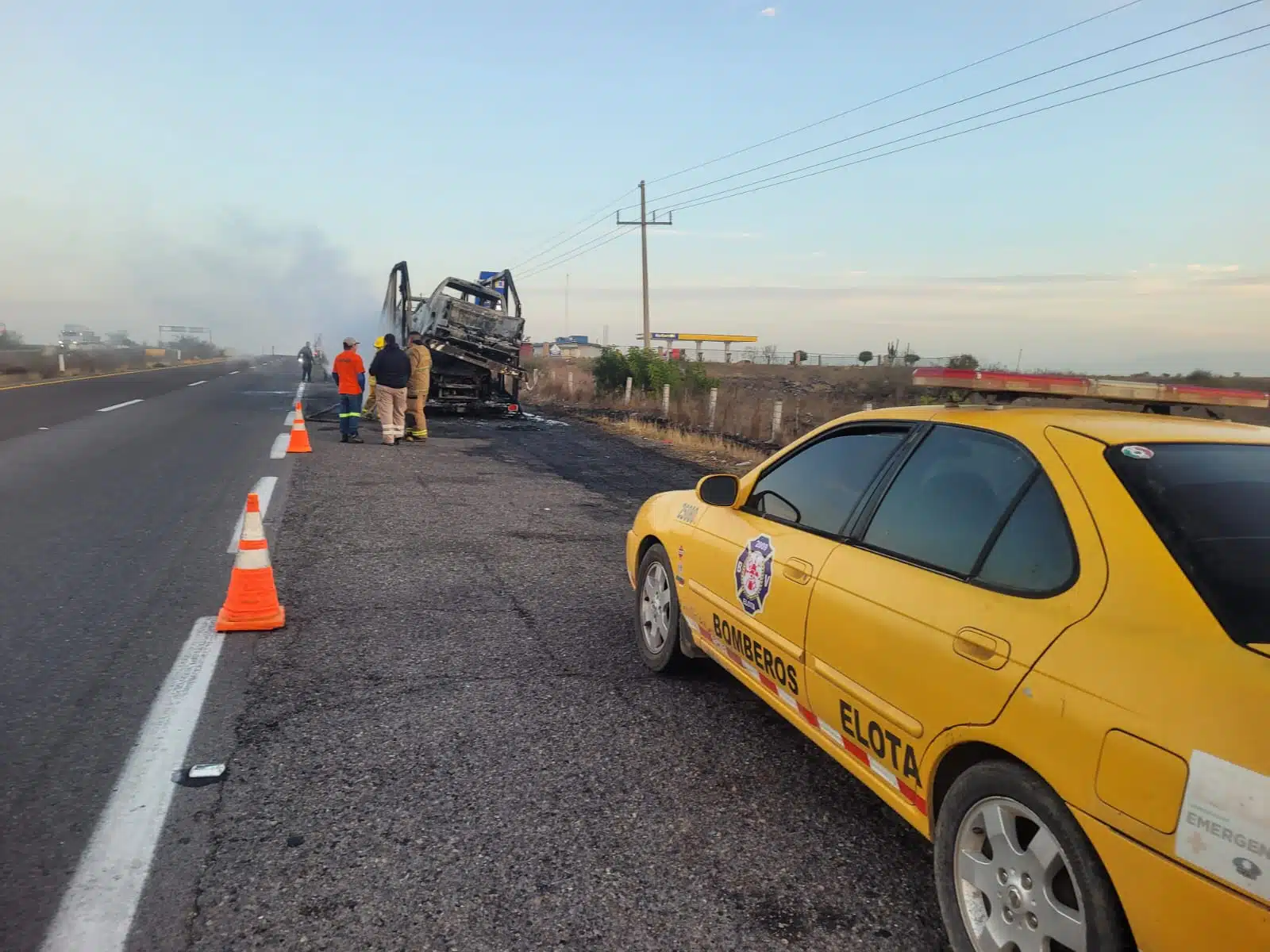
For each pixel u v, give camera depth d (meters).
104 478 10.87
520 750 3.97
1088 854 2.10
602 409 27.23
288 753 3.87
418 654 5.18
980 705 2.45
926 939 2.76
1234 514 2.35
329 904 2.84
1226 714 1.86
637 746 4.06
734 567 4.07
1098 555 2.34
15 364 34.97
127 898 2.83
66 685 4.52
